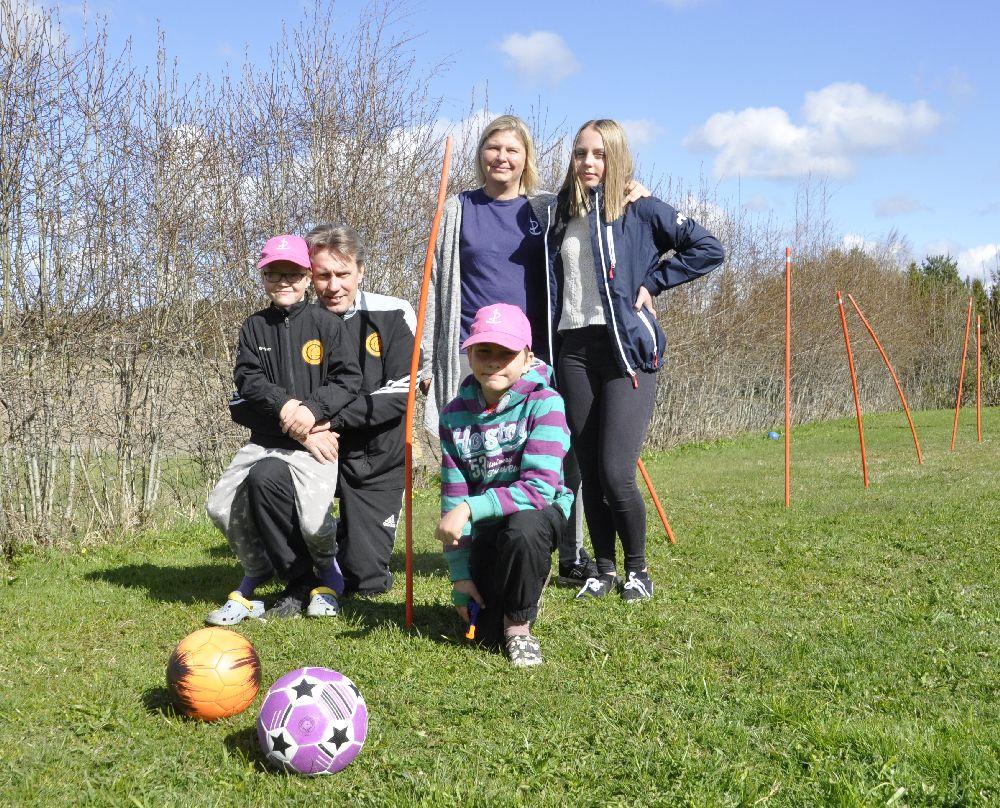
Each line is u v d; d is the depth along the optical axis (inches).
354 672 124.0
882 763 92.0
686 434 634.2
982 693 113.9
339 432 169.9
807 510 273.9
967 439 558.3
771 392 792.9
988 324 1106.7
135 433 250.8
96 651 136.9
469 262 166.7
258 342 161.9
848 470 405.7
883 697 113.1
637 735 101.8
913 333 1085.8
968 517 246.7
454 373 165.9
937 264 1550.2
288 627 148.6
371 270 343.6
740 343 700.0
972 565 190.1
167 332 258.8
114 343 242.2
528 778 92.0
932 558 199.6
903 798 86.4
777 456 510.0
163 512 265.4
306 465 155.5
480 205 168.1
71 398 230.5
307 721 93.3
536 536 126.7
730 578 183.8
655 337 164.9
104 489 242.8
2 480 217.9
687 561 200.5
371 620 152.6
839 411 941.8
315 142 327.6
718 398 692.7
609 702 112.3
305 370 161.5
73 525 234.4
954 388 1104.8
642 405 164.7
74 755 99.0
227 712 108.7
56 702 114.6
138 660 132.4
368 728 105.0
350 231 170.9
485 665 126.6
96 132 235.1
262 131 307.7
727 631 142.0
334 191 331.0
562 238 167.0
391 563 206.8
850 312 898.7
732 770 92.1
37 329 221.8
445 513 138.4
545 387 136.1
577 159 162.1
